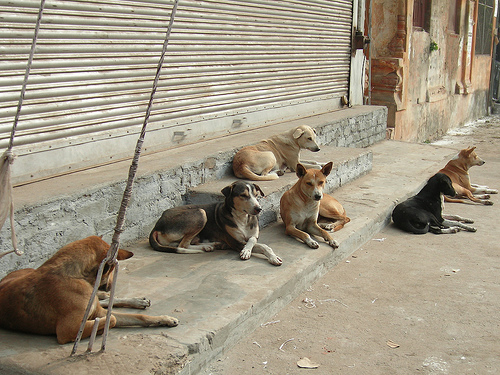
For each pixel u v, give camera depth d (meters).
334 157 8.01
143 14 5.96
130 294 3.96
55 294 3.14
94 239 3.35
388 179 8.41
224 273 4.46
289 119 9.43
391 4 13.06
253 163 6.51
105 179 5.03
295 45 9.26
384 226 6.77
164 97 6.48
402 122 13.91
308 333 3.93
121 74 5.80
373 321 4.15
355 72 11.77
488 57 22.28
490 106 23.67
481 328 4.06
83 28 5.28
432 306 4.45
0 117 4.60
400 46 13.19
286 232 5.58
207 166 6.30
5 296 3.24
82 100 5.38
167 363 3.00
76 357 2.98
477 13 19.84
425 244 6.13
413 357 3.61
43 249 4.38
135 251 5.04
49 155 5.10
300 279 4.60
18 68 4.70
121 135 5.93
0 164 2.96
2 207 2.99
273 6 8.45
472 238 6.39
